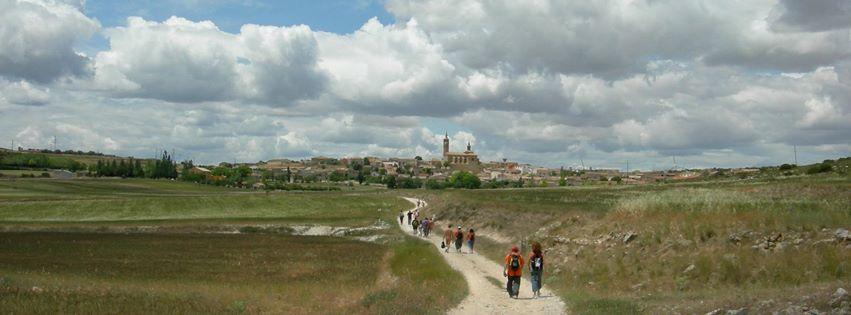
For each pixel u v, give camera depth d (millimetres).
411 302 21906
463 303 22172
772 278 22938
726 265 24562
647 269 27391
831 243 23547
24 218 102125
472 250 45094
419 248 45000
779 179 96000
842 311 14195
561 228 39125
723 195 35281
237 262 49312
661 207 34125
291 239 72250
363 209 129000
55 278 34969
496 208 68000
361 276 40531
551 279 30188
